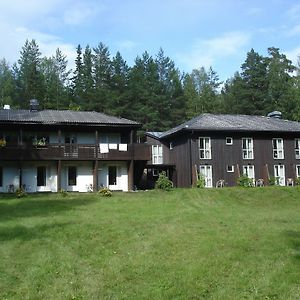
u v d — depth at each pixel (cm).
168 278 1159
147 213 2095
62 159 3309
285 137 4200
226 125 3981
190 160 3825
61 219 1870
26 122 3238
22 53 6812
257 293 1083
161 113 6538
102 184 3528
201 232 1614
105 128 3534
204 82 8106
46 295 1062
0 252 1355
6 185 3331
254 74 6938
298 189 3234
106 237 1540
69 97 6619
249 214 2172
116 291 1086
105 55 6738
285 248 1402
